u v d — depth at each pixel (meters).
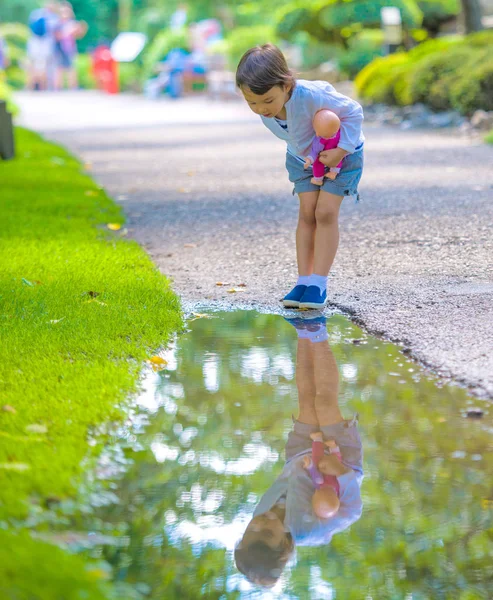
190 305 5.91
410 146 15.78
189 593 2.62
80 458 3.41
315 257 5.73
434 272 6.46
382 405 4.03
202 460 3.49
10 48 59.72
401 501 3.16
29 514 2.99
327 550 2.86
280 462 3.48
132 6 61.56
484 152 14.27
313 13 30.95
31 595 2.46
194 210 9.89
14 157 15.60
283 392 4.24
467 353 4.59
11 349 4.60
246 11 47.81
